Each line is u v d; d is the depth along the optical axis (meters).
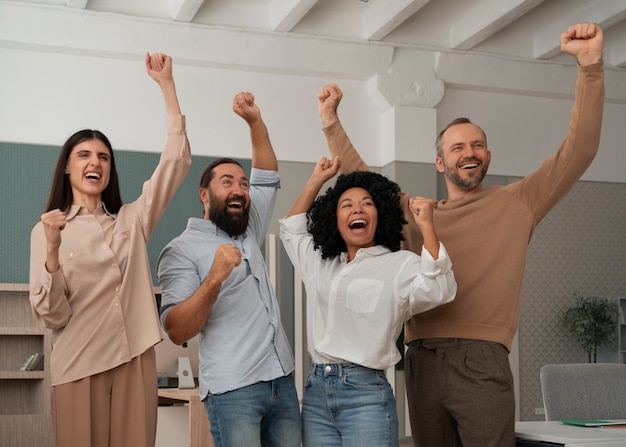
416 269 2.67
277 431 2.76
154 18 6.92
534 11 7.37
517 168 8.00
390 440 2.66
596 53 2.82
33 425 4.97
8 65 6.71
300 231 3.01
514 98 8.06
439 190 7.68
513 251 2.93
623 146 8.32
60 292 2.53
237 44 7.09
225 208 2.88
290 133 7.39
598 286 8.10
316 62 7.32
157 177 2.81
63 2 6.69
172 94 2.91
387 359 2.69
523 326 7.84
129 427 2.62
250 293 2.79
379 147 7.68
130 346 2.64
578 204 8.13
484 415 2.81
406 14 6.89
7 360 6.64
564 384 3.38
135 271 2.71
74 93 6.85
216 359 2.72
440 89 7.62
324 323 2.77
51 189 2.75
